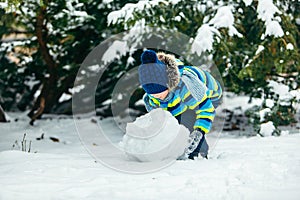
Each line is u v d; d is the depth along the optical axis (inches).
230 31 250.2
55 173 155.8
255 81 276.7
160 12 260.2
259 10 253.3
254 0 264.4
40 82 357.7
